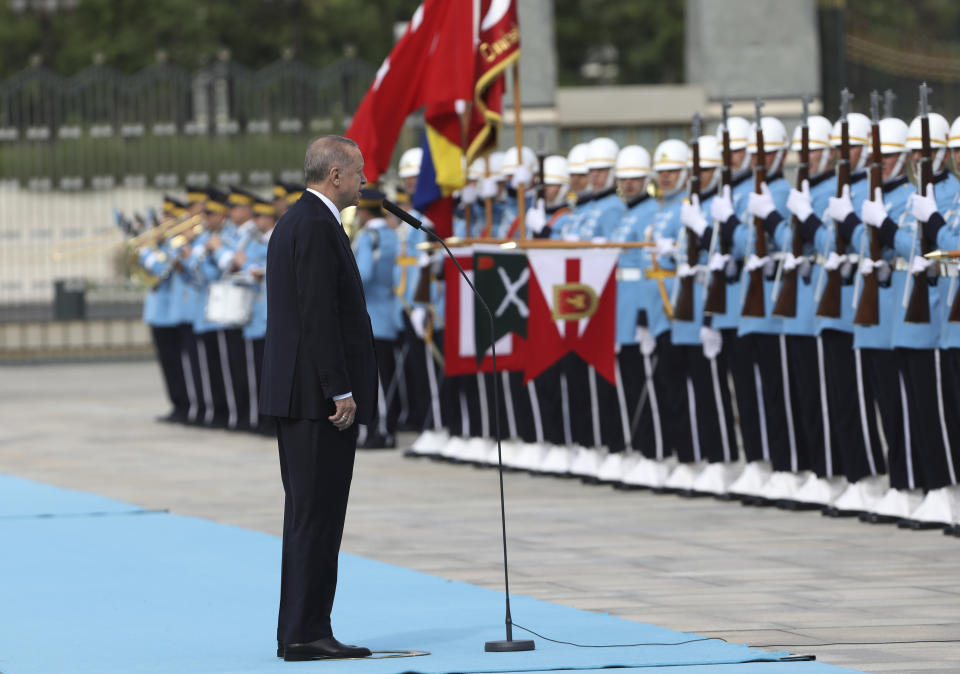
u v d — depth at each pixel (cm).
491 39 3759
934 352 2995
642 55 13875
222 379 5394
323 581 2020
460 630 2194
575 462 3916
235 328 5241
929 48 6141
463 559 2820
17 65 13350
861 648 2072
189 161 8612
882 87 5894
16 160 8706
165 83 9106
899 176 3084
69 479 4056
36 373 8094
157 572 2717
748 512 3322
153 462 4441
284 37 13125
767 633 2173
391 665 1938
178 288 5481
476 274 3631
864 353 3175
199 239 5366
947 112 5800
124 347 8888
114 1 13225
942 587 2491
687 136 6106
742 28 6009
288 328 2036
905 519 3075
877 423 3209
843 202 3075
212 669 1955
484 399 4200
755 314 3284
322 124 8444
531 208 3978
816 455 3297
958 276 2884
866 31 5975
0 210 9075
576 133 6112
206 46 12925
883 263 3000
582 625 2217
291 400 2017
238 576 2675
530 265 3619
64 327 8819
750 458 3447
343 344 2047
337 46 13412
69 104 8706
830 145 3281
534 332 3625
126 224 5747
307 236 2016
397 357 5122
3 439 5100
